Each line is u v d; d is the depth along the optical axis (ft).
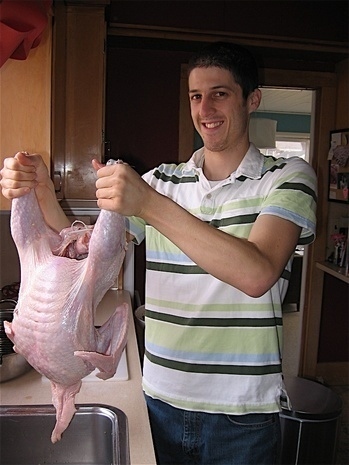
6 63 4.84
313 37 8.54
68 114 6.17
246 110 3.88
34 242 2.63
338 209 9.57
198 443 3.78
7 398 3.80
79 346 2.45
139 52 8.46
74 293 2.44
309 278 9.78
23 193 2.56
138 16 7.95
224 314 3.63
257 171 3.70
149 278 4.01
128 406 3.69
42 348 2.42
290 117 18.12
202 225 2.57
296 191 3.25
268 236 2.98
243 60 3.74
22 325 2.47
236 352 3.63
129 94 8.52
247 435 3.67
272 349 3.63
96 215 6.36
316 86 9.15
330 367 10.12
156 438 3.89
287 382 6.45
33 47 4.77
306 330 9.90
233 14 8.24
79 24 6.02
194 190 3.90
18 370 4.15
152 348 3.94
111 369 2.49
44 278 2.50
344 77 8.96
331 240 9.63
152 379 3.92
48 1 4.19
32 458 3.46
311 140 9.71
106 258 2.41
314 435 5.56
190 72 3.87
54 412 3.45
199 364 3.69
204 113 3.71
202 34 8.02
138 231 4.08
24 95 4.94
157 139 8.68
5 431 3.43
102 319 5.91
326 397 6.10
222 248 2.57
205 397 3.70
